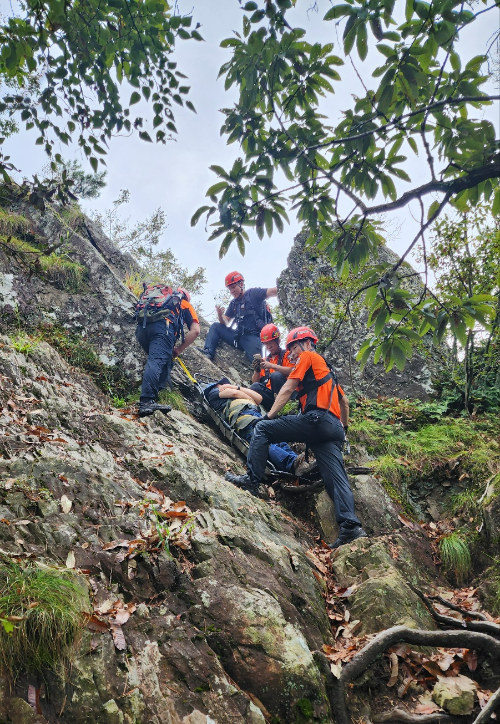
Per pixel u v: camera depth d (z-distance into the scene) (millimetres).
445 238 5938
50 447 3410
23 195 2707
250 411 5590
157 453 4148
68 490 3035
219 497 3766
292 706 2443
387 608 3320
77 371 5586
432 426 5867
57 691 2061
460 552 4238
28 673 2043
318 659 2795
